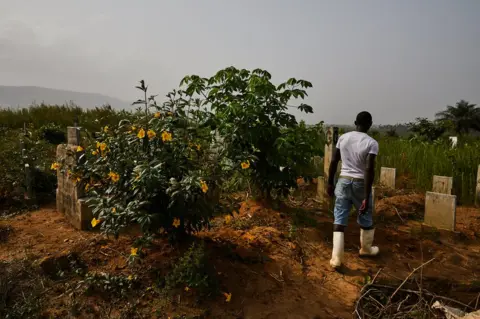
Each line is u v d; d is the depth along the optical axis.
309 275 4.02
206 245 4.18
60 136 12.27
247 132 5.04
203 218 4.00
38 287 3.46
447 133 18.88
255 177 5.57
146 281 3.52
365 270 4.20
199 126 4.97
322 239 4.90
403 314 3.56
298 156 5.39
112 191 3.88
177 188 3.40
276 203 5.78
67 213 5.40
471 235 5.30
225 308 3.30
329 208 5.91
